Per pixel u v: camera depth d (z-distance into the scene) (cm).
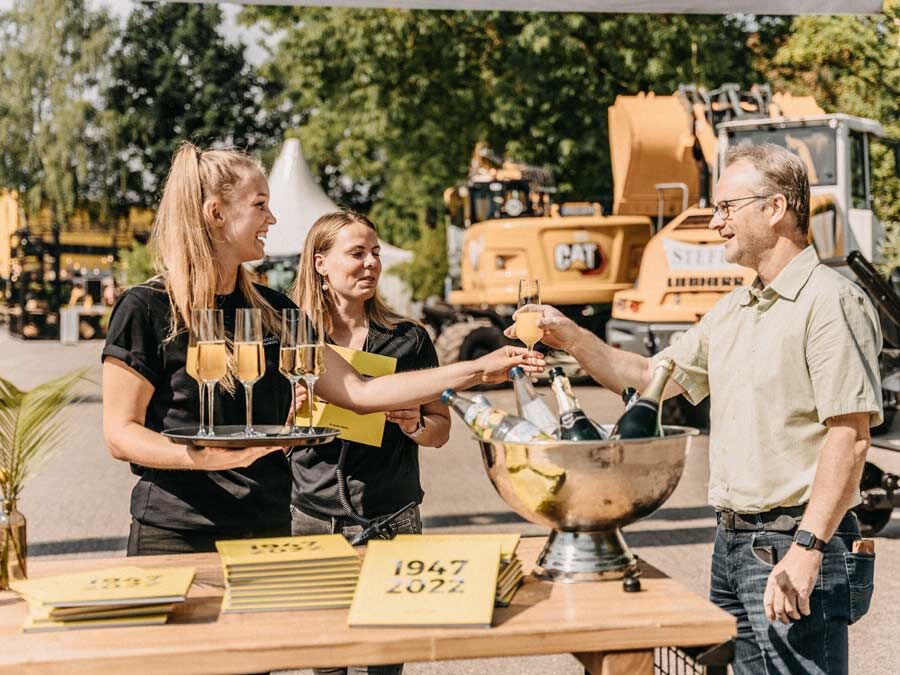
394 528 328
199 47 3353
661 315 1209
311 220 1412
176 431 242
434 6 351
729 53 1948
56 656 180
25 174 3138
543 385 1491
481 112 2111
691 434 219
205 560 244
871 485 659
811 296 256
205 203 264
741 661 278
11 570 222
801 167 264
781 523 259
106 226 3219
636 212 1456
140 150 3294
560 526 219
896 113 1585
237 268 279
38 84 3172
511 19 2059
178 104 3350
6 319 3256
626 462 209
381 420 320
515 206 1595
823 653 257
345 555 206
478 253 1522
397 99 2097
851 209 1183
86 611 195
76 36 3216
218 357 236
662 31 1934
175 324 260
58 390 222
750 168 264
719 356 274
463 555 205
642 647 193
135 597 194
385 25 2053
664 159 1389
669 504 779
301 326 247
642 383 293
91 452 1063
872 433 941
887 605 539
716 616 196
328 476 328
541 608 202
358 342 348
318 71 2214
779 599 245
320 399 282
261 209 269
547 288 1469
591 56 1988
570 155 1994
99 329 2923
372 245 346
